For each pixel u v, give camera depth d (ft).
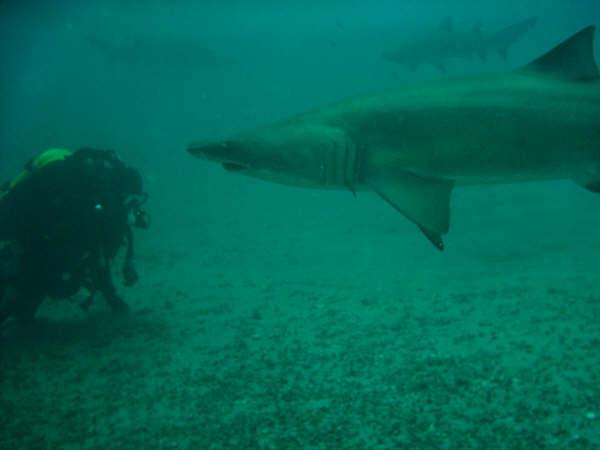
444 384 13.34
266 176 9.87
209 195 90.48
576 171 9.39
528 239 35.53
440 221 8.87
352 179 9.57
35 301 22.20
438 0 214.90
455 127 9.02
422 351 15.99
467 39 65.10
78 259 21.11
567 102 9.15
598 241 31.89
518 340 15.92
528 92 9.19
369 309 21.70
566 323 16.94
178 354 18.39
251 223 58.23
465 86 9.37
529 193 60.49
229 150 9.77
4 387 16.48
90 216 20.06
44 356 19.26
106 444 12.25
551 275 24.21
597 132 9.14
